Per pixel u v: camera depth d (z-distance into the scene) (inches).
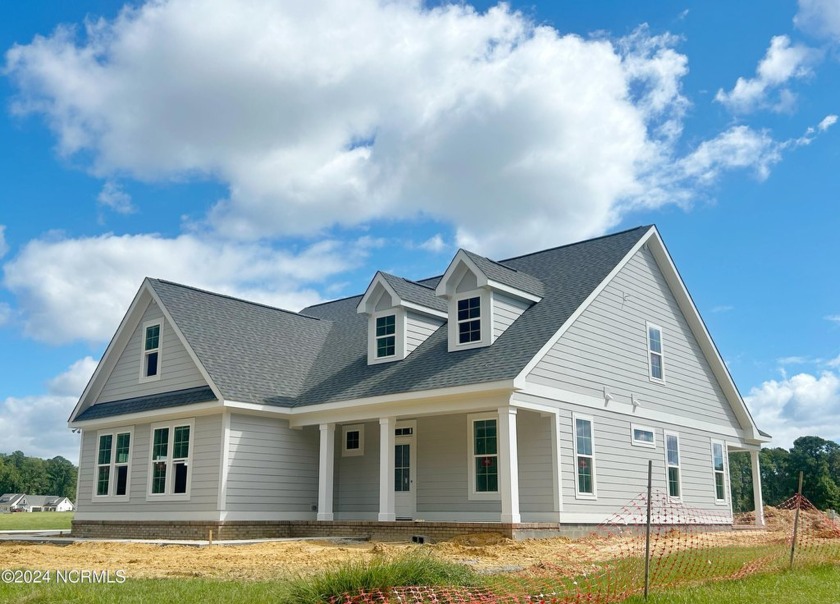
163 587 393.1
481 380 701.3
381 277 871.1
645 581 360.2
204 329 896.3
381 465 769.6
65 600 355.6
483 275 773.9
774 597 365.1
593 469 775.1
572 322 776.3
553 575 429.1
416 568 361.1
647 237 908.0
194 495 815.7
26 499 4813.0
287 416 858.8
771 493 2148.1
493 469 780.0
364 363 891.4
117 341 960.3
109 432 936.3
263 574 453.4
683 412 948.6
